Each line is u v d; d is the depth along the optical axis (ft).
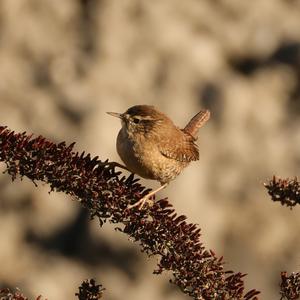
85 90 67.46
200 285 19.67
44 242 62.34
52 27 72.79
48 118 65.62
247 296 19.72
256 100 68.23
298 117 68.13
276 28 74.13
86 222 62.13
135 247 59.82
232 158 65.26
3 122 65.92
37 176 20.10
